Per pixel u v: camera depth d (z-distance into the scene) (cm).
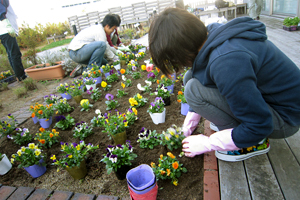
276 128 129
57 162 171
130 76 409
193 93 142
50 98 325
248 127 110
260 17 844
